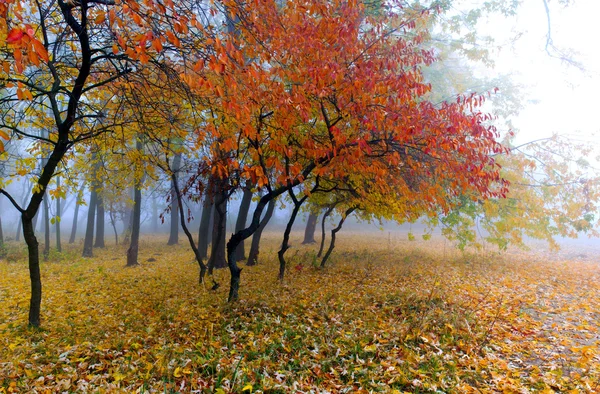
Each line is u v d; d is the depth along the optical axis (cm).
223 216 1046
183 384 395
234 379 400
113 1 429
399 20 839
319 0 552
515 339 529
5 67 337
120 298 859
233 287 747
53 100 577
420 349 487
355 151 558
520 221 1192
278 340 519
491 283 933
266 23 544
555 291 848
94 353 490
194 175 866
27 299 823
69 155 795
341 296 779
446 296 748
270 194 769
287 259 1404
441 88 1383
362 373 422
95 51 512
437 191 695
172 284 1014
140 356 485
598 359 448
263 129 646
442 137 560
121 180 1023
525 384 395
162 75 596
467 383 402
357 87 534
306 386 398
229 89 464
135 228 1438
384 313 652
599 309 682
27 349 510
